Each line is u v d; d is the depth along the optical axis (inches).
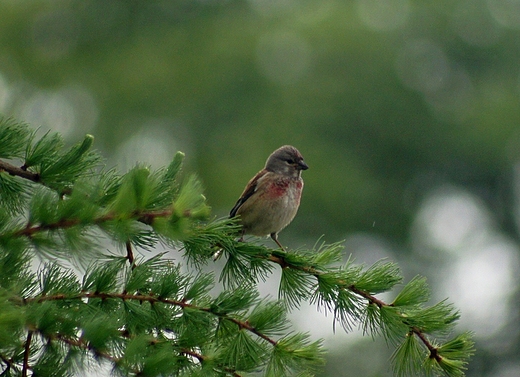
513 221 899.4
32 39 990.4
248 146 857.5
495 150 882.8
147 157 871.7
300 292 180.7
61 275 154.3
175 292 160.2
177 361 157.8
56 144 163.2
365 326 175.9
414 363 172.7
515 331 693.3
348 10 939.3
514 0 965.8
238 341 161.3
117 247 141.8
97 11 996.6
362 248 871.7
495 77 941.2
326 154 858.1
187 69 917.8
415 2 957.8
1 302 128.8
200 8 987.9
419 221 887.1
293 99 878.4
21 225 134.3
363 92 880.9
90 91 945.5
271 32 918.4
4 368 149.7
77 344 143.8
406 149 892.0
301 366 165.8
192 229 159.3
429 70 920.9
